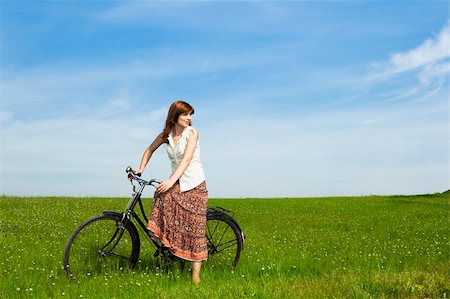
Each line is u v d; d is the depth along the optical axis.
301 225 15.07
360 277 7.27
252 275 7.69
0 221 13.05
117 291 6.35
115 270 7.17
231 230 7.96
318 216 17.83
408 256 9.62
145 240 10.21
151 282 6.78
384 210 20.64
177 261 7.54
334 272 7.81
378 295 6.41
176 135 7.05
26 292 6.39
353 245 11.10
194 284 6.68
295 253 9.77
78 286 6.57
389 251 10.20
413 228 14.77
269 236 12.15
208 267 7.80
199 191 6.98
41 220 13.45
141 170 7.25
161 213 6.96
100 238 7.21
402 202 24.67
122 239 7.26
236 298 6.02
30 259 8.32
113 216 7.08
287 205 22.36
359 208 21.38
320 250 10.38
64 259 6.91
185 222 6.93
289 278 7.41
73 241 6.97
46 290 6.52
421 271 7.76
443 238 12.59
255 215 17.39
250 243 10.66
